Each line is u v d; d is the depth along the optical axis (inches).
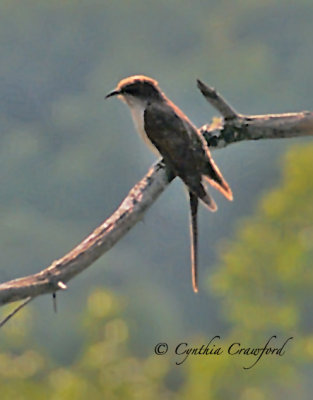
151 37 3179.1
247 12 3125.0
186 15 3302.2
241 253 749.3
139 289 1598.2
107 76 3065.9
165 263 1756.9
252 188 1883.6
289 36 3019.2
